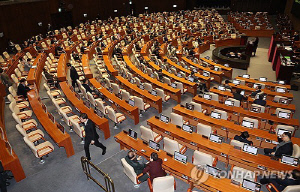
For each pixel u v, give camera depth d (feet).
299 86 52.85
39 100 42.39
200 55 88.17
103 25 123.75
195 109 38.83
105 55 73.67
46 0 108.99
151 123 33.60
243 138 28.35
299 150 25.44
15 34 96.58
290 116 35.29
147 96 43.60
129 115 40.32
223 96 45.34
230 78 61.98
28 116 36.60
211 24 121.60
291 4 125.29
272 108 39.68
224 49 84.89
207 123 34.99
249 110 37.70
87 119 28.58
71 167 29.53
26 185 26.84
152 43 92.99
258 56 78.02
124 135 30.76
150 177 23.65
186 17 148.77
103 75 57.82
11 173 28.58
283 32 96.94
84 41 92.68
